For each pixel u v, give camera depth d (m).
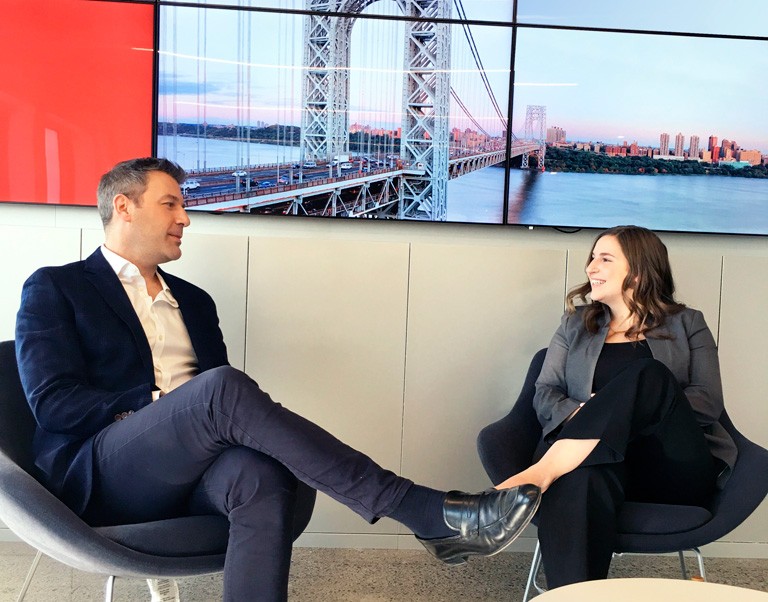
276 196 3.01
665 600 1.45
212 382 1.75
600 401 2.07
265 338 2.83
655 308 2.46
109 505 1.84
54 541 1.62
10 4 2.87
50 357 1.89
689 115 3.07
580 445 2.03
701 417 2.32
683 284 2.91
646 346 2.45
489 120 3.03
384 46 2.99
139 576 1.71
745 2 3.05
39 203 2.94
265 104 2.97
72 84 2.91
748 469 2.18
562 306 2.89
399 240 3.09
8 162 2.91
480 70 3.02
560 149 3.06
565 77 3.04
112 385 2.00
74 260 2.75
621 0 3.03
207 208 2.98
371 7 2.98
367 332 2.86
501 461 2.31
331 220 3.06
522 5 3.01
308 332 2.84
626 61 3.05
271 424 1.75
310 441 1.75
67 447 1.88
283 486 1.76
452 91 3.02
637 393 2.06
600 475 2.04
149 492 1.82
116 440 1.82
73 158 2.93
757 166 3.10
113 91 2.92
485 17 3.00
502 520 1.72
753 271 2.92
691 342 2.46
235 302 2.81
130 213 2.13
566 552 1.98
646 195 3.09
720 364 2.93
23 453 1.99
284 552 1.73
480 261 2.87
